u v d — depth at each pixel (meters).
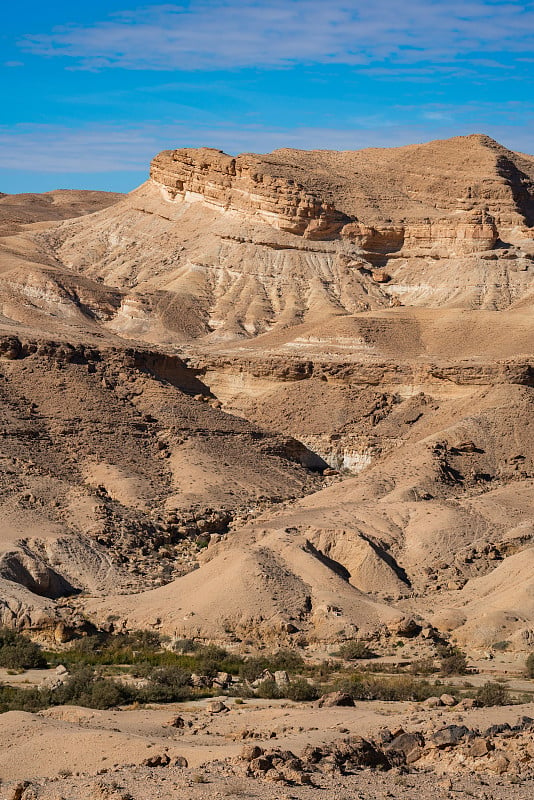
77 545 98.38
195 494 120.50
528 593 86.19
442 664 75.88
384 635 82.19
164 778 44.44
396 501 110.31
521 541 100.50
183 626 82.56
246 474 130.12
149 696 64.75
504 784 45.06
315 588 87.06
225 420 143.62
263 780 43.84
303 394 163.38
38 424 128.88
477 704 59.69
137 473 123.75
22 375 137.62
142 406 141.00
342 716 56.53
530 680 73.12
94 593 93.06
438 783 44.81
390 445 151.12
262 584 85.38
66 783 45.00
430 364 161.62
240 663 76.00
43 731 52.56
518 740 49.09
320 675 73.38
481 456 133.00
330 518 102.88
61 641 80.81
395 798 42.59
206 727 55.59
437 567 96.62
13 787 44.56
